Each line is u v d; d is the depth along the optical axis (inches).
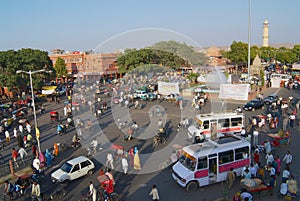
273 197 587.5
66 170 695.1
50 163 813.2
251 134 1014.4
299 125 1108.5
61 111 1651.1
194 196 600.4
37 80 2175.2
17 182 653.9
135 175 719.1
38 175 700.7
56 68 2659.9
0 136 1171.9
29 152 948.0
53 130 1224.2
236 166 663.1
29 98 1963.6
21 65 2206.0
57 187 669.9
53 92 2097.7
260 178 643.5
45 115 1558.8
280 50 4904.0
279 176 677.3
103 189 627.8
